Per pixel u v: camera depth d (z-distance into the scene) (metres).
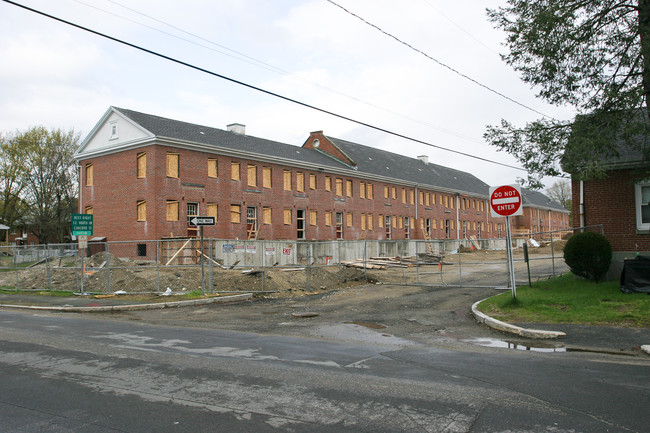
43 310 16.30
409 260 38.66
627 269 12.34
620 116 12.22
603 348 8.38
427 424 4.89
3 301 18.80
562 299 12.22
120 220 31.33
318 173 42.59
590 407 5.32
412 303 15.36
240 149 35.16
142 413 5.34
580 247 14.06
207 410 5.42
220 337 10.15
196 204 31.88
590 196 15.27
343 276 23.92
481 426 4.81
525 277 24.16
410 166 60.22
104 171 32.69
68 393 6.11
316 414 5.24
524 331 9.70
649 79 12.09
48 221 51.16
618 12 12.68
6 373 7.15
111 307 15.60
